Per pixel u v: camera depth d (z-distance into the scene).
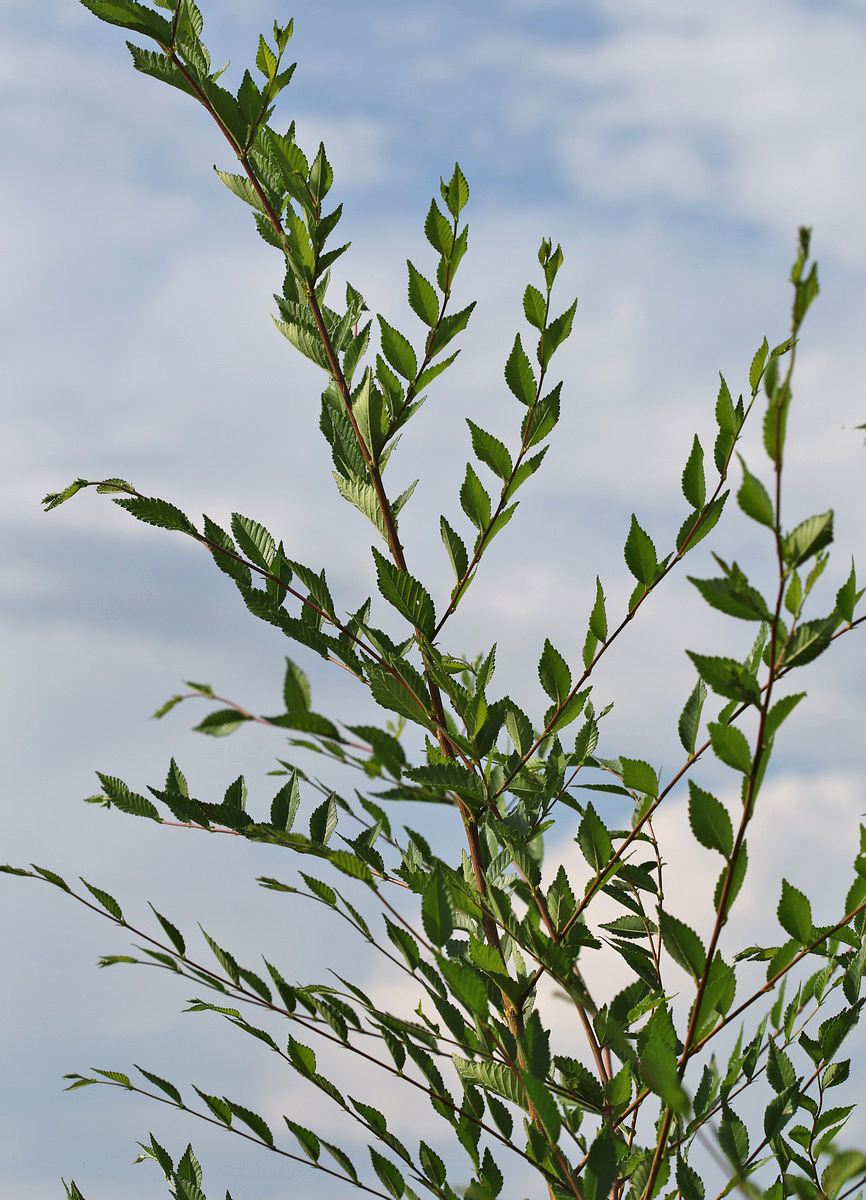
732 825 1.63
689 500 1.78
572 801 1.85
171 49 1.84
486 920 1.77
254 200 1.88
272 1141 1.77
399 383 1.85
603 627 1.78
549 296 1.80
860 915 1.82
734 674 1.60
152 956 1.76
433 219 1.81
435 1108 1.75
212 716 1.60
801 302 1.56
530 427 1.81
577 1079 1.75
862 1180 1.67
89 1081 1.81
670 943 1.66
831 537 1.58
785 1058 1.78
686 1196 1.73
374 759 1.64
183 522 1.83
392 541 1.85
